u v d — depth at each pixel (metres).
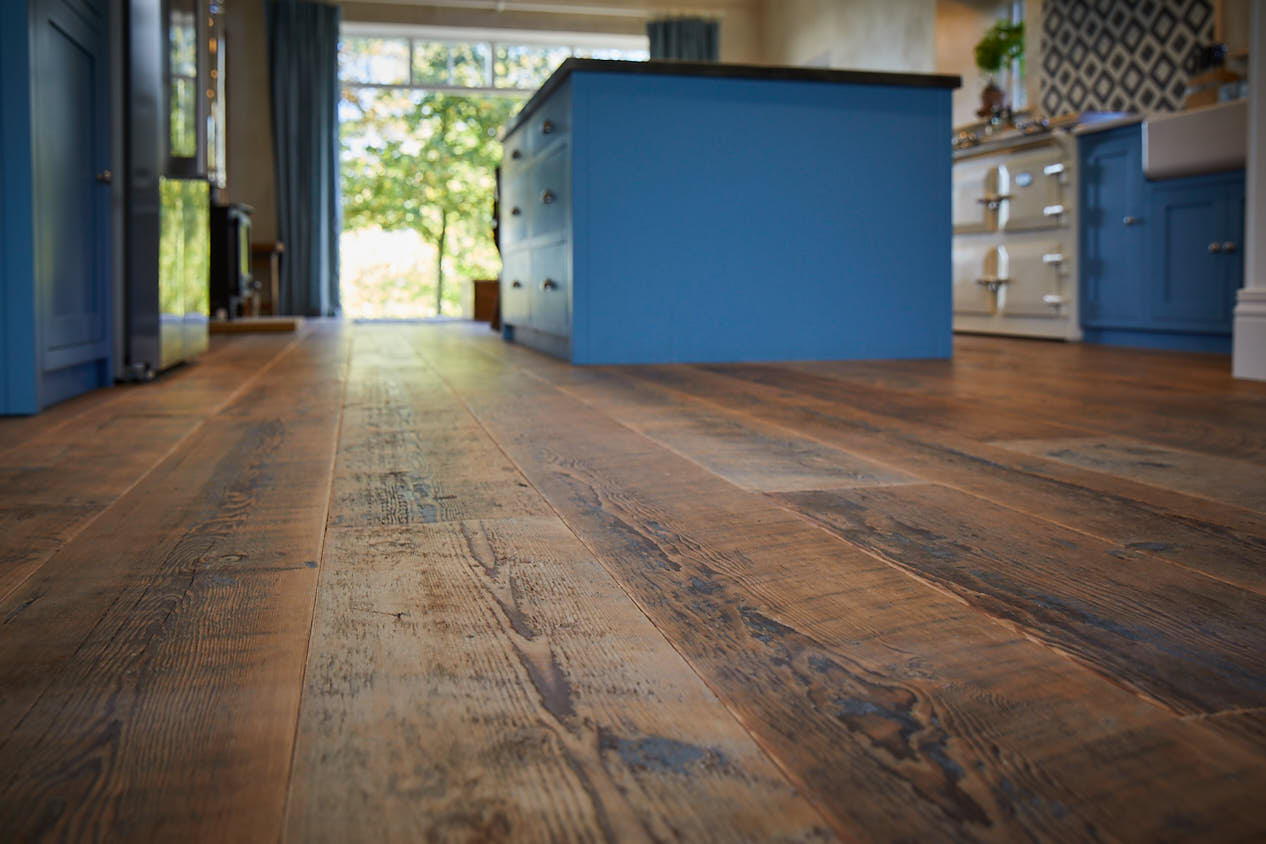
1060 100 5.54
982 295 5.23
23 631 0.85
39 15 2.32
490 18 9.19
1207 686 0.72
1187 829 0.54
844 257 3.79
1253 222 2.95
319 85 8.75
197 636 0.84
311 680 0.74
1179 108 4.86
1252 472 1.53
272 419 2.16
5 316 2.24
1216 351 4.07
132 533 1.19
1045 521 1.22
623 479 1.49
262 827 0.54
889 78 3.75
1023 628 0.85
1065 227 4.73
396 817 0.55
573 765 0.61
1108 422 2.07
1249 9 4.43
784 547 1.11
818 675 0.75
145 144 2.96
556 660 0.78
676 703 0.70
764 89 3.67
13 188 2.25
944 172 3.86
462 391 2.69
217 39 3.37
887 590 0.95
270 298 8.18
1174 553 1.07
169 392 2.70
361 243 15.12
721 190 3.66
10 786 0.59
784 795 0.57
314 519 1.25
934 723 0.66
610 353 3.61
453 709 0.69
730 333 3.72
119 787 0.59
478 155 14.30
